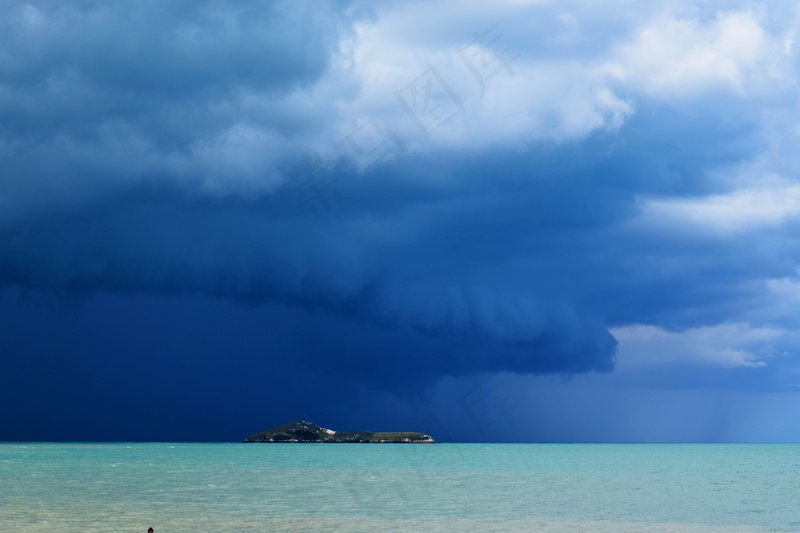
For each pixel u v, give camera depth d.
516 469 119.50
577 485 83.50
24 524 46.50
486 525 48.66
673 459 175.25
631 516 54.66
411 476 96.31
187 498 62.78
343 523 48.34
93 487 73.44
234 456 163.75
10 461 129.00
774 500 67.44
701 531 47.75
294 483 81.31
